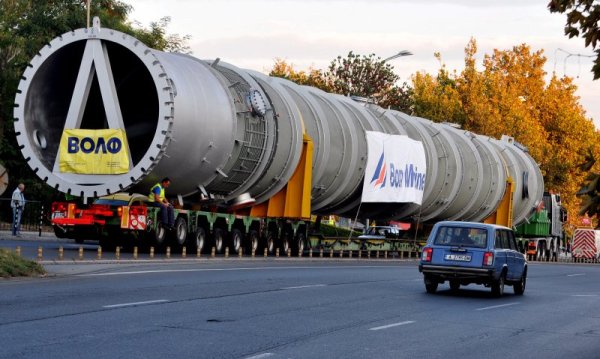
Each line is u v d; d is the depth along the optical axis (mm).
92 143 30156
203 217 33750
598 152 89062
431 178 48656
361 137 42062
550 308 22141
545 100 90562
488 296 24781
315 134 38781
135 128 30391
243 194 35688
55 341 12242
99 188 30062
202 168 32094
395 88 73562
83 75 30250
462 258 23906
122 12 60875
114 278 21969
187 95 30672
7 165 50812
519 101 83125
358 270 31844
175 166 30906
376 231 48219
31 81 30484
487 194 54719
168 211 30969
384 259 44875
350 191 42094
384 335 14891
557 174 81812
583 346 15266
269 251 37906
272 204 37281
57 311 15211
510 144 62688
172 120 29594
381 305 19875
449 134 52969
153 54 29703
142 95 30422
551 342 15531
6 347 11578
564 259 76375
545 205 68438
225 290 20641
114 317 14906
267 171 35812
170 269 25844
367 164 41844
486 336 15727
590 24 9992
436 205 50500
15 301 16312
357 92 71812
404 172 44844
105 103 30094
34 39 54562
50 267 23922
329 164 39688
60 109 31203
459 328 16609
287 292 21234
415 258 50812
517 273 25891
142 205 31109
